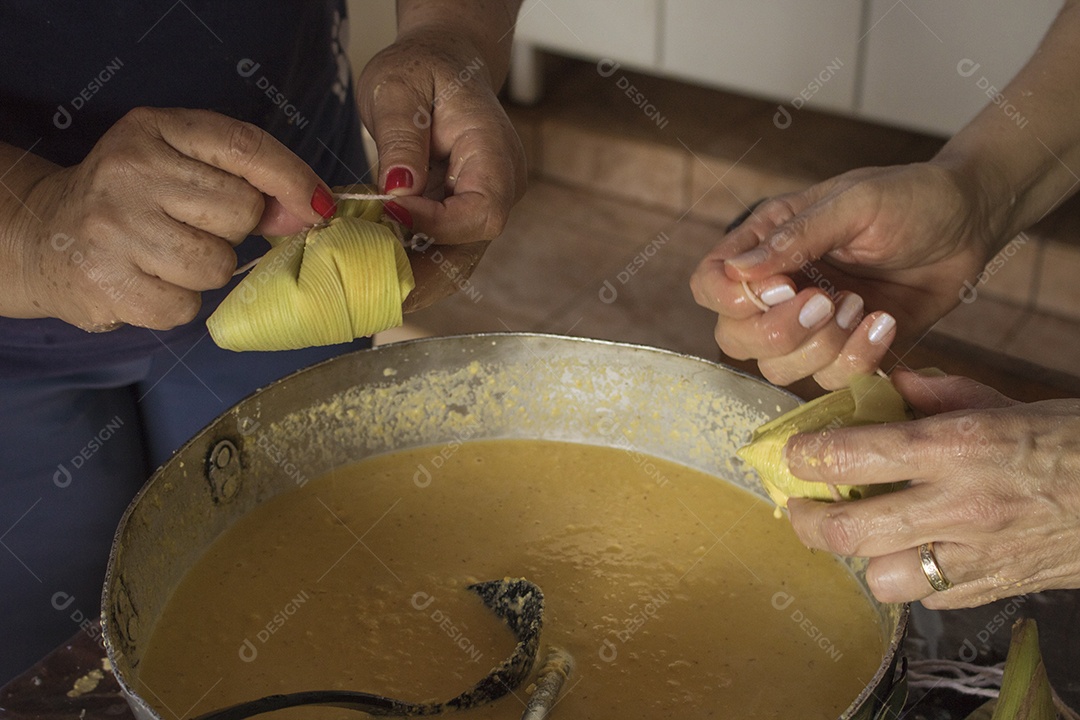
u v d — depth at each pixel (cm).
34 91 94
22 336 101
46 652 121
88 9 93
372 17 261
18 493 112
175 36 98
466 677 82
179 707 79
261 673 82
